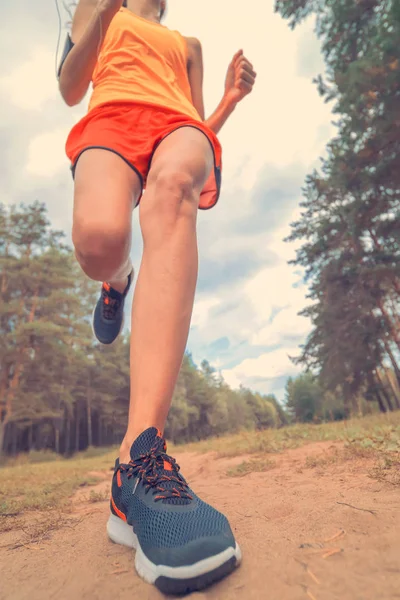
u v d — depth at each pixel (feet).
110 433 127.13
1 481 12.90
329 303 75.87
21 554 3.25
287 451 10.00
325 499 3.82
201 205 4.85
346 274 69.15
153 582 2.22
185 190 3.59
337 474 5.40
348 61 50.39
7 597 2.38
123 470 2.92
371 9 45.24
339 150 58.29
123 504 2.87
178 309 3.22
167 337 3.14
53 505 5.97
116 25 4.93
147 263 3.41
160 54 4.90
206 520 2.41
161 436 3.01
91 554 2.97
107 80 4.56
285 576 2.15
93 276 3.91
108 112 4.07
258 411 306.96
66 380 95.86
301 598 1.91
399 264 59.16
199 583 2.12
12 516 5.30
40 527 4.22
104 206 3.58
